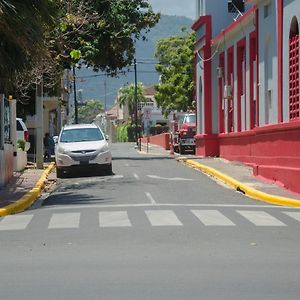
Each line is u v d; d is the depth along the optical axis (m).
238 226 12.72
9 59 17.78
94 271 8.78
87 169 24.62
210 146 34.53
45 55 18.23
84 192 19.30
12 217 14.33
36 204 17.06
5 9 15.96
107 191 19.31
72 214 14.48
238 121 29.44
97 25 32.91
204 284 7.97
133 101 97.31
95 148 24.38
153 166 29.09
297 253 10.04
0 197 17.19
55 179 23.67
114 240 11.18
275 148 21.06
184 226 12.66
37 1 17.14
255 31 25.25
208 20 34.25
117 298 7.33
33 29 16.98
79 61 34.84
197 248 10.40
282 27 21.03
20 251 10.34
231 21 34.28
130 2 35.28
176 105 59.16
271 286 7.87
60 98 44.75
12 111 23.53
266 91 23.38
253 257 9.70
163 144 55.94
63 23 22.62
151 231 12.07
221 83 33.38
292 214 14.61
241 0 34.19
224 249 10.31
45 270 8.89
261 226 12.75
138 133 74.12
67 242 11.06
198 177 23.98
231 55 31.05
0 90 19.80
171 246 10.57
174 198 17.48
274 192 18.31
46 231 12.25
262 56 23.75
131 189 19.66
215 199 17.50
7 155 21.27
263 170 21.97
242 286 7.87
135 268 8.93
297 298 7.30
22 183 20.98
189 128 42.56
